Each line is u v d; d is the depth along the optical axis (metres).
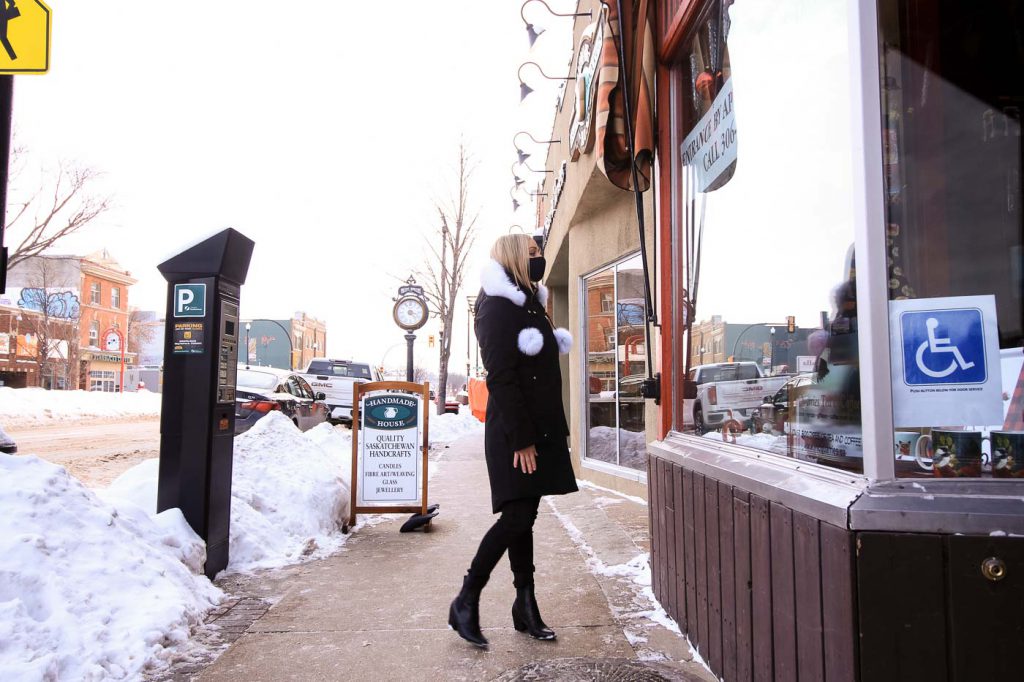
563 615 3.78
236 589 4.32
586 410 9.23
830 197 2.20
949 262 1.99
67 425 24.41
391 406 6.50
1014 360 1.92
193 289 4.48
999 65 2.06
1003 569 1.75
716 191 3.31
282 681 3.00
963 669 1.76
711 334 3.36
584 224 9.16
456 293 25.05
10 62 4.53
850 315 2.08
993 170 2.03
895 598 1.81
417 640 3.47
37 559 3.17
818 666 2.01
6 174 4.58
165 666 3.13
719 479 2.84
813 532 2.04
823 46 2.25
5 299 48.47
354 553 5.30
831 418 2.19
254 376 14.62
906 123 2.01
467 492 8.46
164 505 4.41
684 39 3.73
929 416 1.92
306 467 6.34
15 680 2.62
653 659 3.15
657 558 3.93
